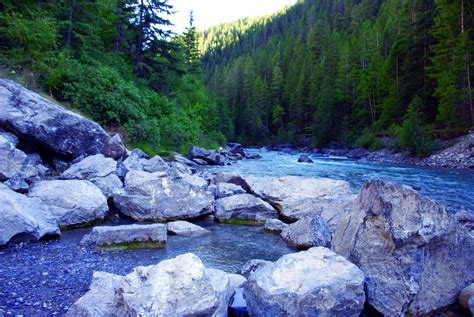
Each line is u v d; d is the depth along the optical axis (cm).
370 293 503
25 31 1619
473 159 2509
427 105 3803
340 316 438
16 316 443
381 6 8562
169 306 373
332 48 7381
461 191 1553
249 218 1067
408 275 482
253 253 777
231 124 7425
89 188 980
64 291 528
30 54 1727
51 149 1259
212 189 1276
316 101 6525
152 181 1043
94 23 2611
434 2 4053
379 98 5038
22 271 592
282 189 1201
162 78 3369
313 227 807
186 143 3042
